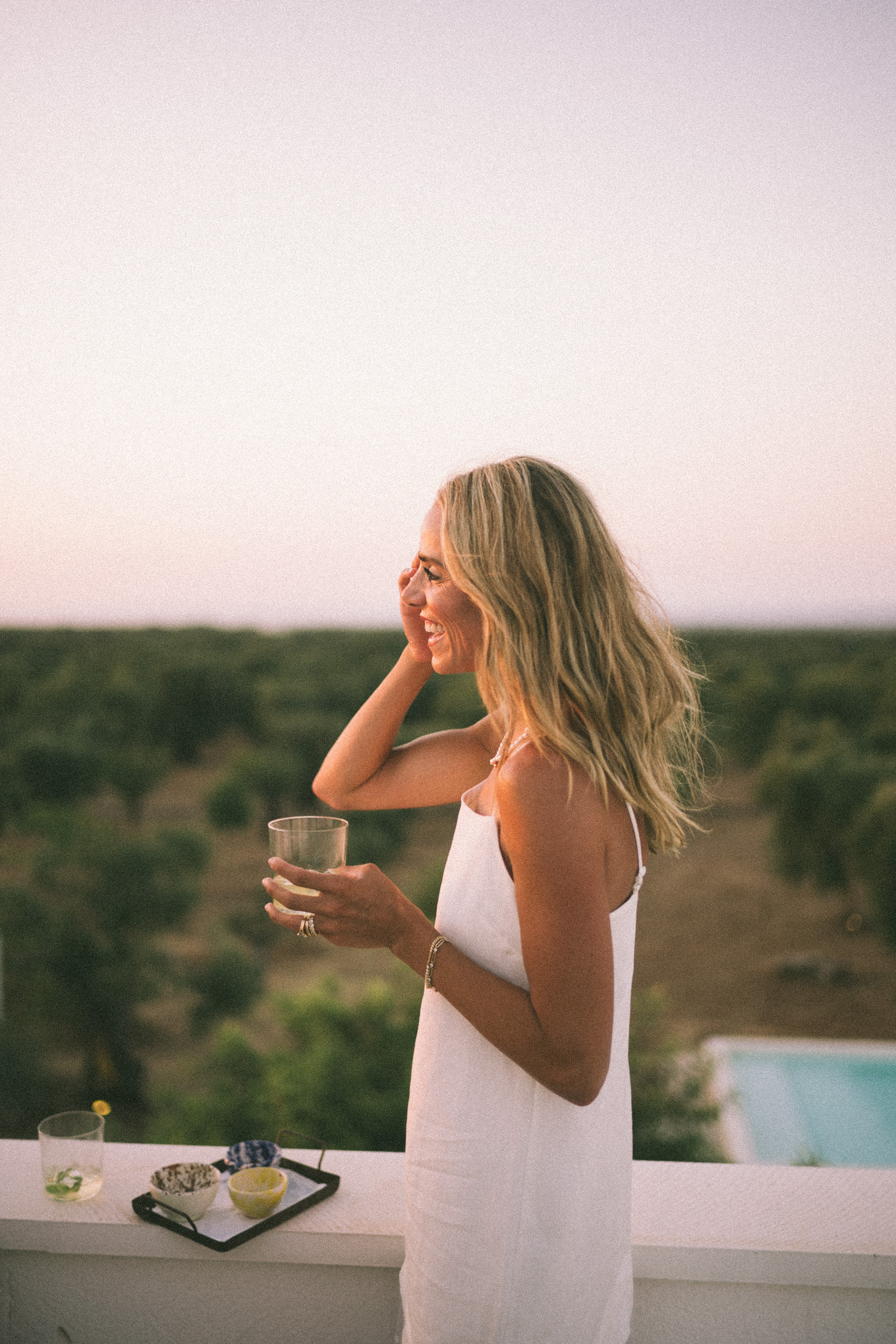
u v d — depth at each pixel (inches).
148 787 1999.3
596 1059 30.9
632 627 36.0
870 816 1467.8
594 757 32.0
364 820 1711.4
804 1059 832.9
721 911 1588.3
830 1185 57.3
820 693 2128.4
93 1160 55.5
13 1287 54.6
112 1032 1071.6
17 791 1875.0
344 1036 671.1
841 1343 51.6
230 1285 53.4
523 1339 36.3
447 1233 37.0
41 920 1093.1
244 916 1480.1
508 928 34.1
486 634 36.2
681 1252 50.9
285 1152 60.6
